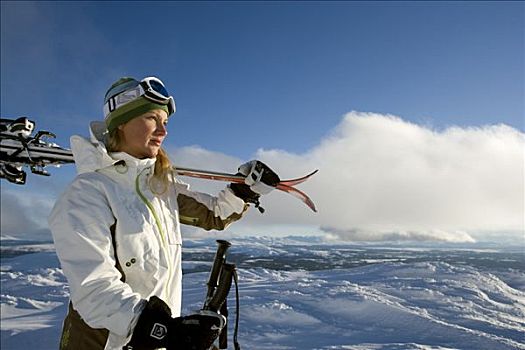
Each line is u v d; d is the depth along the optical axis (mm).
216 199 1933
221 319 1193
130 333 1100
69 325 1393
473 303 6359
